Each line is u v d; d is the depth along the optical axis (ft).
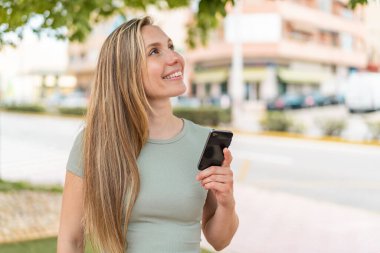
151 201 5.19
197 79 117.91
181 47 111.55
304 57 115.65
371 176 31.32
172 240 5.23
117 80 5.37
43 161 38.17
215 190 5.31
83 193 5.36
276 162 37.81
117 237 5.20
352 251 15.71
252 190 25.95
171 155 5.39
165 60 5.41
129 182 5.19
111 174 5.22
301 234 17.60
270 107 85.30
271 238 16.99
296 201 23.22
